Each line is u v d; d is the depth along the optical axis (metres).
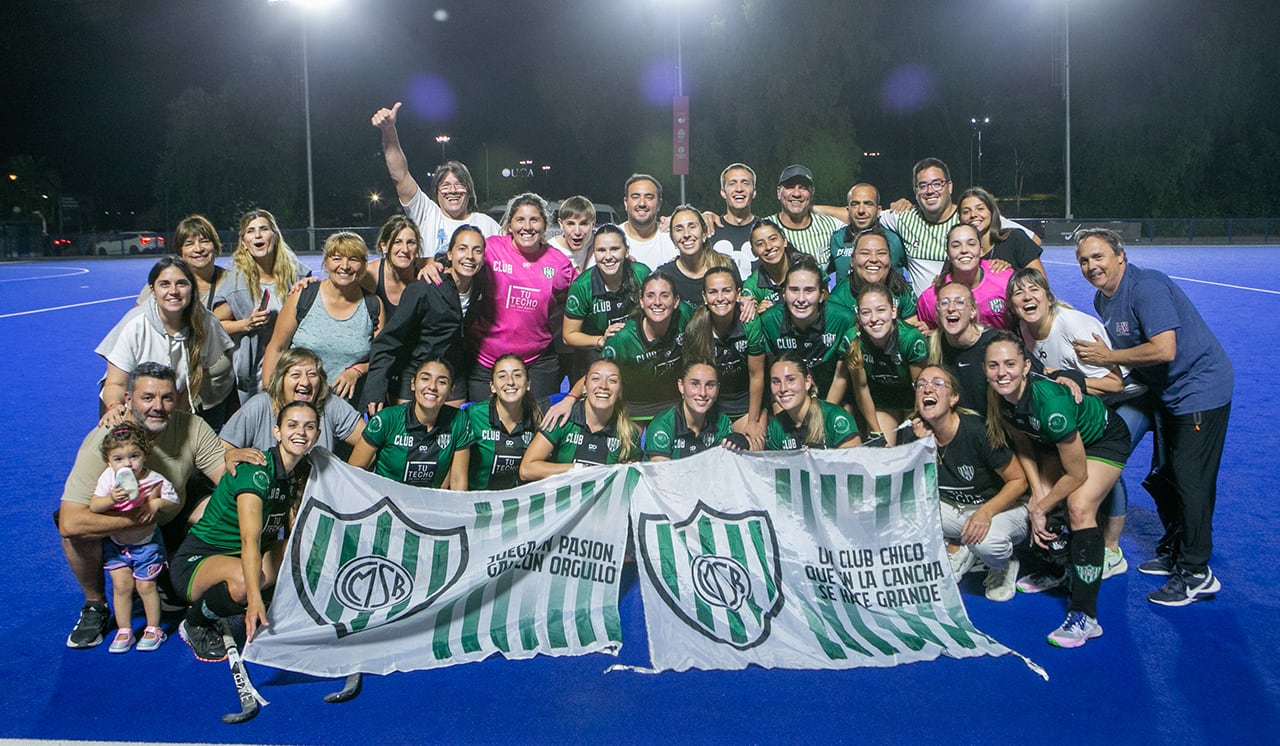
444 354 6.29
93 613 4.86
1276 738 3.79
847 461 5.07
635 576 5.71
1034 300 5.41
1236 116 46.16
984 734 3.85
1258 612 4.93
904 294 6.83
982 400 5.63
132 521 4.60
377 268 6.41
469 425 5.62
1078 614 4.65
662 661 4.49
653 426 5.69
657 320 5.97
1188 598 5.04
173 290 5.36
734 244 8.04
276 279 6.64
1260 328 14.58
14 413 9.97
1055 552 5.15
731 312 6.16
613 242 6.38
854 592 4.98
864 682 4.31
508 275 6.64
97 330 16.80
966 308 5.50
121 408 4.82
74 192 61.44
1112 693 4.16
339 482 4.84
